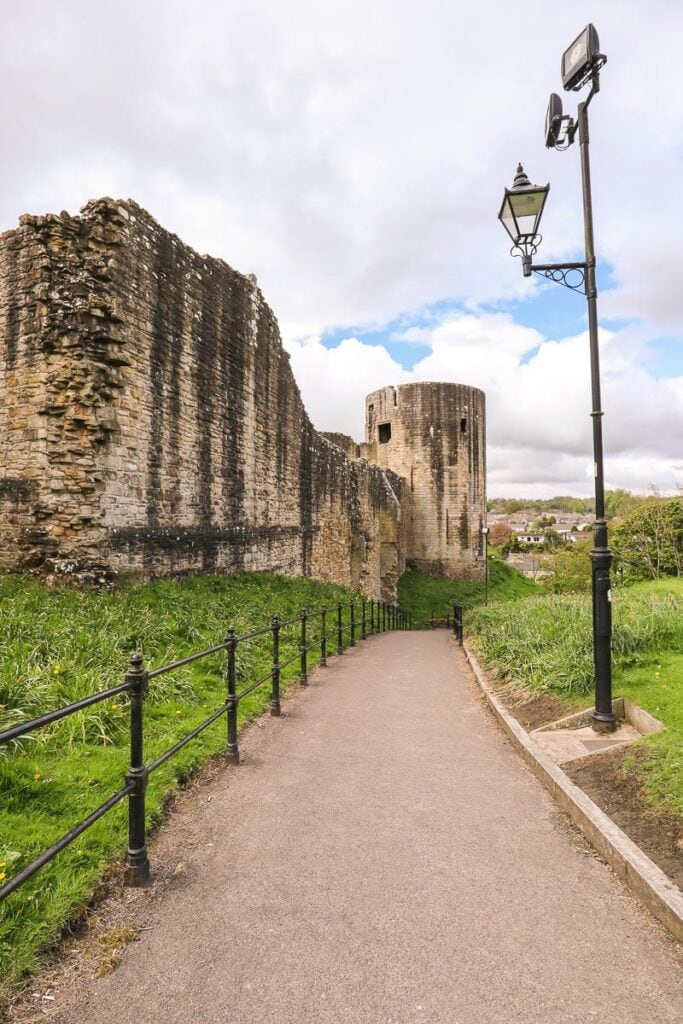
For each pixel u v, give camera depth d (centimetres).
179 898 354
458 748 645
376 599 2895
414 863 400
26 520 1002
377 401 4053
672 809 420
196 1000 272
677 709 596
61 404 991
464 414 3919
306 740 666
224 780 540
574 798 475
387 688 948
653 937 321
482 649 1184
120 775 478
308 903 351
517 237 676
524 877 383
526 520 16038
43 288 1010
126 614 861
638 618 848
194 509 1263
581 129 654
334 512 2327
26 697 539
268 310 1667
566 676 754
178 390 1207
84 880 350
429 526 3841
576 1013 265
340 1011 266
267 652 1005
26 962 284
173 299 1190
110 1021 259
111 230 1016
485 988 281
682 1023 259
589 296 657
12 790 423
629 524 2842
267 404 1659
